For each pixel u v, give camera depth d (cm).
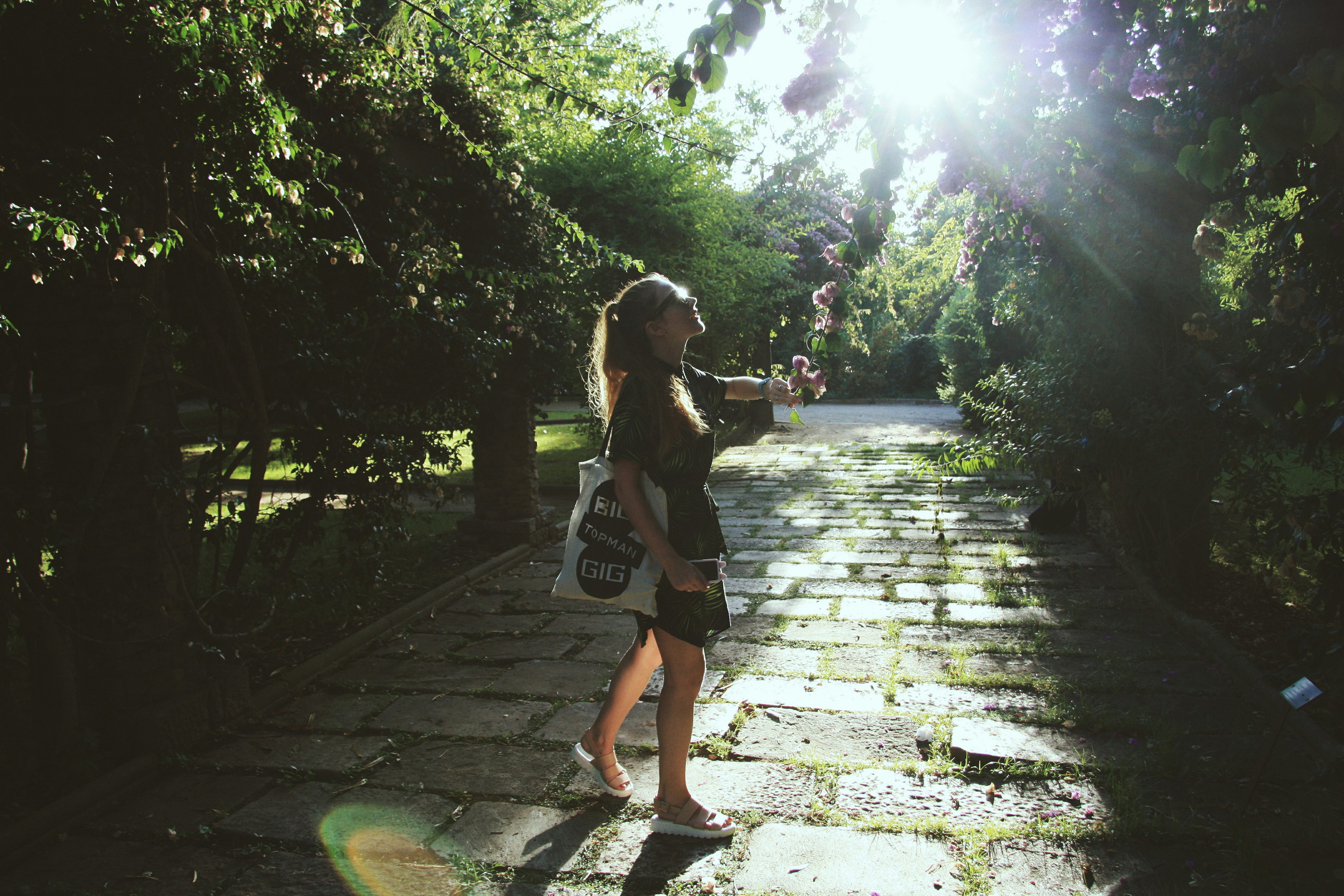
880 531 705
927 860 244
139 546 314
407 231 473
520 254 604
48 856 259
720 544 252
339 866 249
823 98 232
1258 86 267
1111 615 470
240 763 316
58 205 253
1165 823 258
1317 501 313
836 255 262
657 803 262
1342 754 284
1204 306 463
